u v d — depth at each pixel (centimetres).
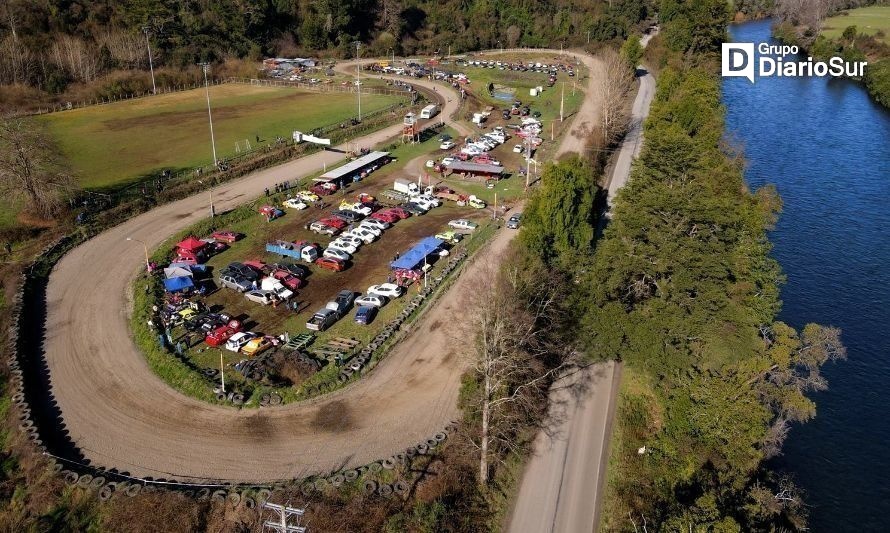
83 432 5888
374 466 5462
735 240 7412
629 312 6669
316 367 6781
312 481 5341
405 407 6288
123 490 5200
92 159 13338
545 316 6869
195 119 16775
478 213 11200
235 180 12444
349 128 15725
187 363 6844
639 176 8388
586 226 8244
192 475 5416
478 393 5869
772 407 6812
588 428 6250
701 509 5134
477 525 5166
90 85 19000
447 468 5538
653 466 5875
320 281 8775
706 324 6359
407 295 8388
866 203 11888
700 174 8081
